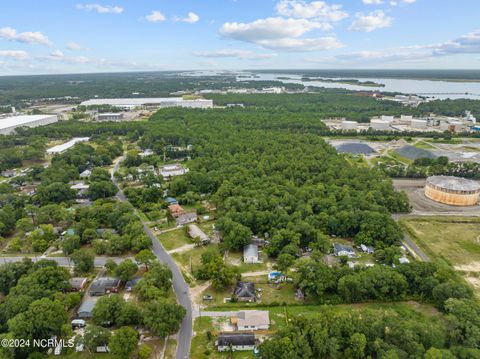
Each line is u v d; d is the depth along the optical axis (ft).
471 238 450.30
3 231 457.27
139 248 411.75
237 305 323.78
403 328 260.62
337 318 275.39
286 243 415.64
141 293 323.57
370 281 328.49
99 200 550.77
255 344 274.36
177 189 601.62
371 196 526.16
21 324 264.31
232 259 406.00
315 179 627.05
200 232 459.73
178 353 267.39
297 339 254.88
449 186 564.71
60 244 428.15
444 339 257.34
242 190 554.87
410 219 506.48
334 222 454.81
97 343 263.08
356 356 253.85
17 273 346.54
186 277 368.07
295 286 349.41
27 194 595.06
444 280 330.95
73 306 320.29
